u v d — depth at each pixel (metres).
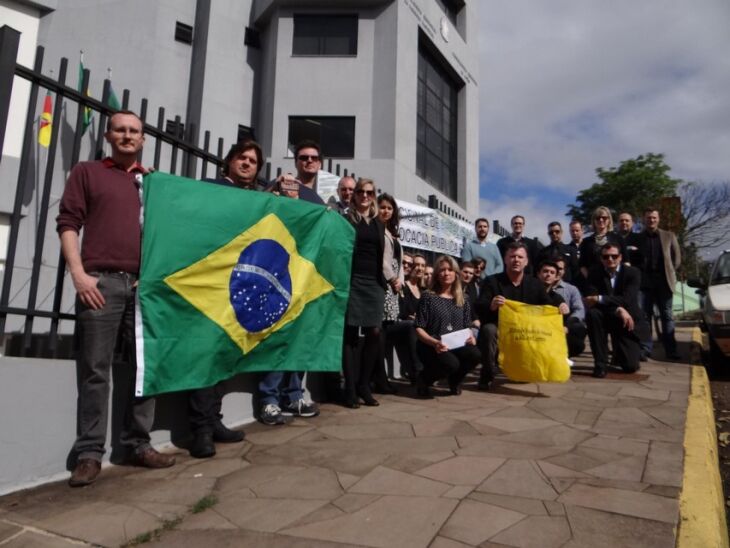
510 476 2.93
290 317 4.05
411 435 3.77
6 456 2.80
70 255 2.90
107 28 14.69
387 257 4.86
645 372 6.49
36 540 2.28
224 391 4.02
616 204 29.84
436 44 18.23
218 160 4.28
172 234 3.33
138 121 3.22
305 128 16.11
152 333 3.19
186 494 2.79
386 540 2.23
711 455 3.38
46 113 9.71
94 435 2.99
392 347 6.51
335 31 16.45
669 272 7.55
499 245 8.43
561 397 5.08
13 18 13.23
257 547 2.21
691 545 2.22
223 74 16.20
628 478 2.90
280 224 4.02
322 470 3.08
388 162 15.41
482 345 5.61
